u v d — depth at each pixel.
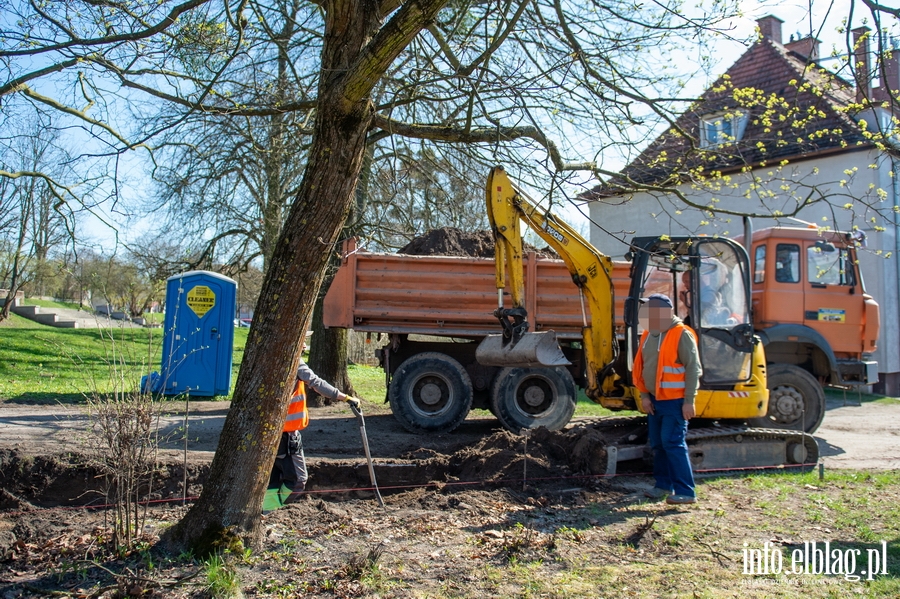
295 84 9.35
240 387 3.93
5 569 4.00
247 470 3.92
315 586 3.66
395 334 9.34
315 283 3.87
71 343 17.47
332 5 3.88
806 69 5.11
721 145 6.50
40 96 6.33
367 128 3.86
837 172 15.08
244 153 11.88
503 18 5.45
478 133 6.29
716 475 6.64
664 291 7.55
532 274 9.10
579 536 4.62
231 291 11.69
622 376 7.40
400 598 3.54
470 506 5.37
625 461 6.82
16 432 7.13
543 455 6.59
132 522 4.73
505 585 3.74
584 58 5.86
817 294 9.87
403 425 8.84
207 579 3.54
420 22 3.53
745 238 8.57
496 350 6.61
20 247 13.52
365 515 5.11
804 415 8.84
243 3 6.30
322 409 10.88
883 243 15.34
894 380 15.66
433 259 8.98
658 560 4.20
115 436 4.18
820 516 5.18
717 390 7.08
